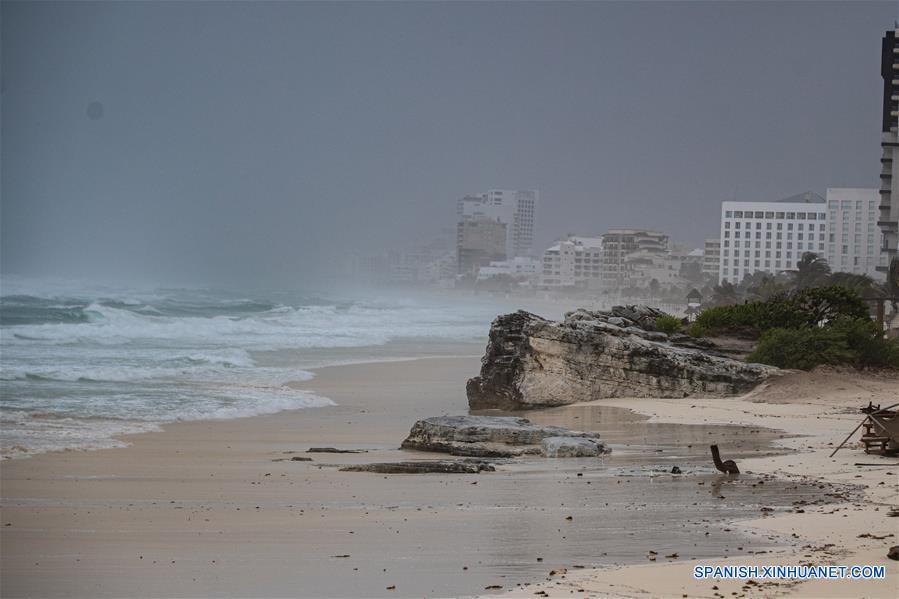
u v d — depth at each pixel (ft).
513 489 100.99
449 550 73.51
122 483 106.22
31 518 87.15
